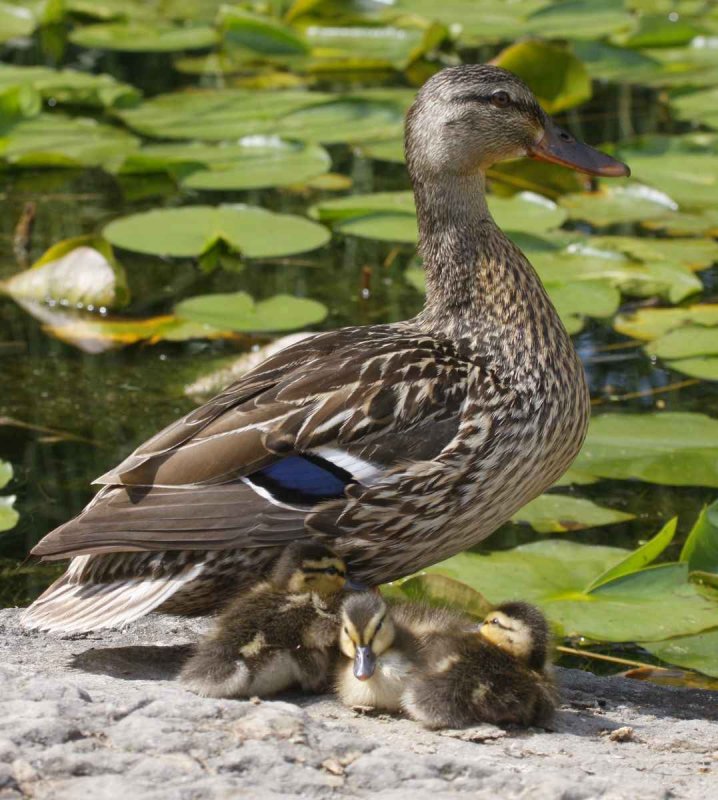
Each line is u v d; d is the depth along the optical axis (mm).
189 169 18156
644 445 12008
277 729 6590
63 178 18859
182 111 20719
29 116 20172
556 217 16688
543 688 7496
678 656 9453
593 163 10648
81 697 6824
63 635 8797
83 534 8125
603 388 13383
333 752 6473
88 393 13398
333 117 20281
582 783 6230
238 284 15656
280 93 21516
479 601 9711
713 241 16344
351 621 7422
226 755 6309
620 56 22344
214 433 8602
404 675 7441
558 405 9289
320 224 16906
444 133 10141
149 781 6070
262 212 16938
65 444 12508
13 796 5918
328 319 14703
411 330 9773
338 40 24406
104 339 14461
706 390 13352
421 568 9227
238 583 8594
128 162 18062
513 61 20047
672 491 11859
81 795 5895
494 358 9359
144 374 13789
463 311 9672
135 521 8242
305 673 7762
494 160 10508
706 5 25828
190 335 14258
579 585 10195
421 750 6723
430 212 10125
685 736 7613
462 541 9148
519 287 9578
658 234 16703
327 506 8570
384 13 25250
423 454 8758
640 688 8789
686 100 20328
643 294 15172
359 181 18609
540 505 11289
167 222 16578
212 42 23391
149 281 15805
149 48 23016
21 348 14258
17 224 17188
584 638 9984
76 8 25422
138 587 8266
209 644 7668
